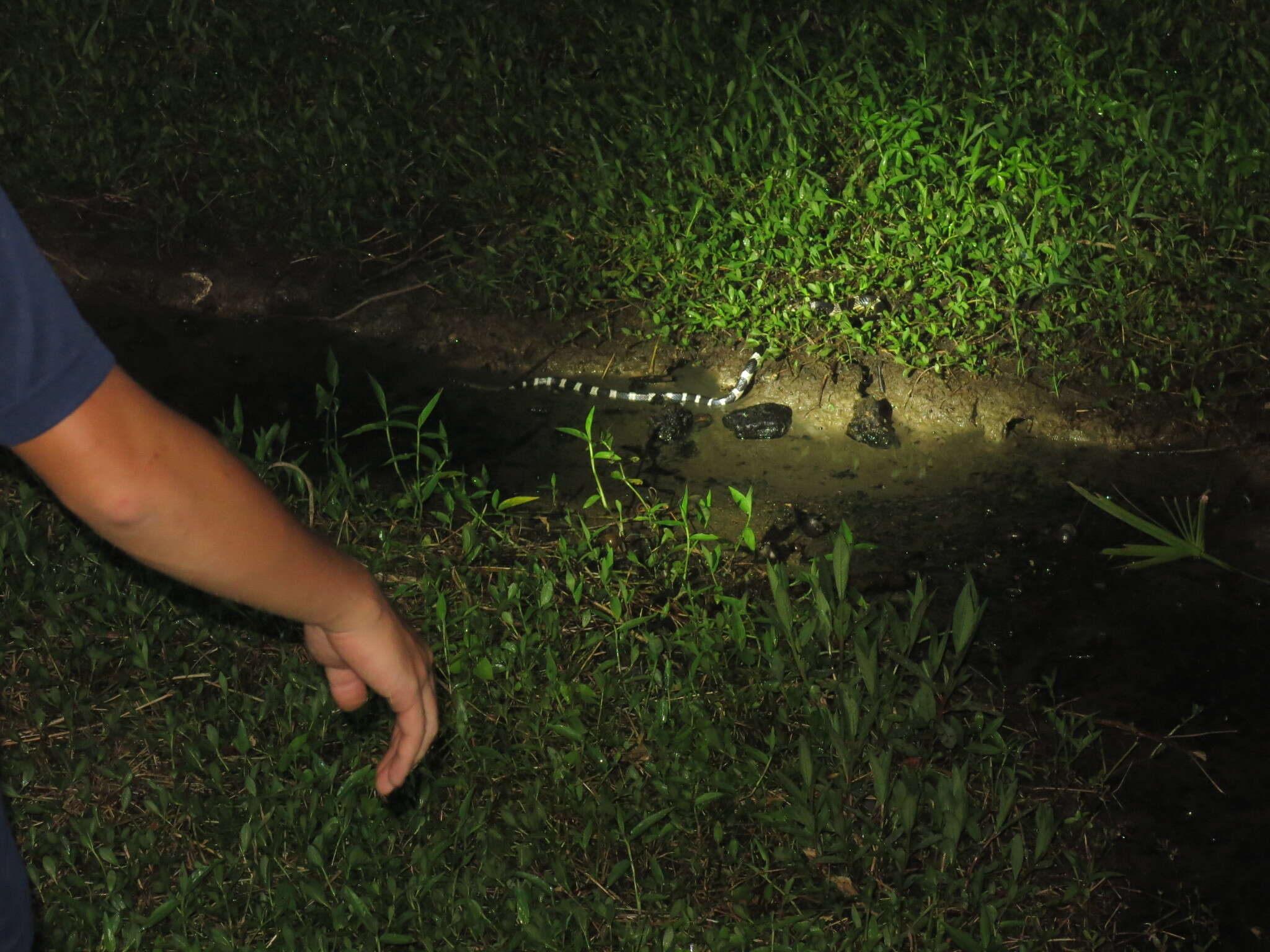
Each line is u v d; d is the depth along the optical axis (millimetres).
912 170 6582
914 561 4988
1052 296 6047
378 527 4875
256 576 1409
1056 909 3510
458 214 7043
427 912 3246
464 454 5730
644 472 5582
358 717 3814
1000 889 3488
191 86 7715
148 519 1289
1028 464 5555
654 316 6316
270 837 3404
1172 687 4359
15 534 4344
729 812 3625
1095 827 3805
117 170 7312
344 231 6926
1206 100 6941
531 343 6414
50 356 1204
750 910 3410
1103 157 6613
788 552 5035
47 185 7340
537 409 6055
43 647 4047
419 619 4355
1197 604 4730
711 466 5617
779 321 6086
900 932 3252
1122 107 6824
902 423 5793
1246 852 3744
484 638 4133
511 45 7820
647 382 6176
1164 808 3887
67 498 1274
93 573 4324
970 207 6277
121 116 7574
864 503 5352
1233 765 4047
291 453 5758
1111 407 5672
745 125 7008
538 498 5176
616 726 3924
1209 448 5516
